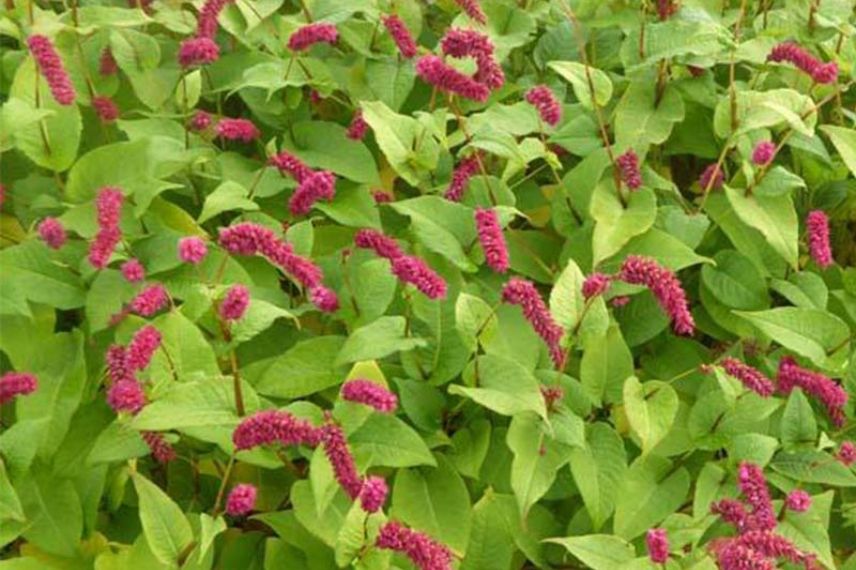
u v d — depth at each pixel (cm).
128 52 186
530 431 165
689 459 173
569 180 183
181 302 170
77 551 162
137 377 161
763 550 154
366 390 155
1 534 159
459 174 178
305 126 187
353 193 181
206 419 157
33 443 158
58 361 167
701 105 193
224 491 168
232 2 191
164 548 157
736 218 184
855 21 209
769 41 190
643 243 177
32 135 174
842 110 193
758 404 171
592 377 171
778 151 195
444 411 170
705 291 183
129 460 161
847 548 174
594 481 165
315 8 193
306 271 159
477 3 197
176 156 175
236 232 158
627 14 199
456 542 162
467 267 173
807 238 181
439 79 171
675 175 200
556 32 200
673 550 162
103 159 174
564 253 181
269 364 169
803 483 174
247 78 183
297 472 166
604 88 184
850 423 175
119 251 170
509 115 186
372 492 150
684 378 179
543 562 167
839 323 174
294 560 163
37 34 169
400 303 173
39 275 169
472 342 165
